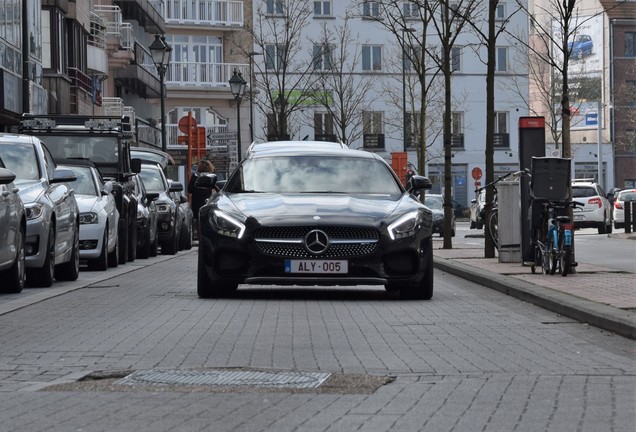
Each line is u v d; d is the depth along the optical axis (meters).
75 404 8.27
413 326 13.50
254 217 16.55
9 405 8.26
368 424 7.52
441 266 25.59
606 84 108.12
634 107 108.19
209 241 16.75
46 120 30.59
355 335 12.55
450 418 7.72
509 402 8.35
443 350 11.34
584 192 54.38
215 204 17.17
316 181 17.95
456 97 96.62
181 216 39.12
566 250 20.39
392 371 9.92
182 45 89.81
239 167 18.34
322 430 7.32
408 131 95.00
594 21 108.69
